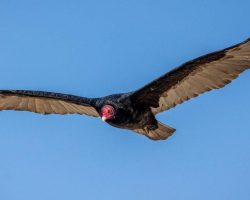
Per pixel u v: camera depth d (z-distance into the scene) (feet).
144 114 42.73
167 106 42.93
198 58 39.60
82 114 45.85
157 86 41.68
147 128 43.62
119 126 42.93
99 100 42.88
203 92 41.96
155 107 42.93
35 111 46.42
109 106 41.88
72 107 45.42
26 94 44.98
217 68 40.55
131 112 42.14
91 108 45.03
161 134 43.96
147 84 41.37
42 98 45.24
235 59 39.86
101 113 42.24
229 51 39.11
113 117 41.86
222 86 41.24
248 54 39.42
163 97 42.57
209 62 40.11
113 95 42.75
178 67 40.40
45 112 46.39
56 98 44.60
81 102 43.80
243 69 40.19
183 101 42.57
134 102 42.22
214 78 41.16
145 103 42.60
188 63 40.09
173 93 42.39
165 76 40.96
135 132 44.24
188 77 41.37
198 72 41.01
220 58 39.75
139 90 41.73
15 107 46.57
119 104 41.88
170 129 43.68
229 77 40.86
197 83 41.73
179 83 41.78
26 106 46.34
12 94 45.42
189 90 42.14
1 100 46.21
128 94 42.22
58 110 46.06
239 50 39.06
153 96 42.32
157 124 43.52
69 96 44.16
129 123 42.65
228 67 40.40
